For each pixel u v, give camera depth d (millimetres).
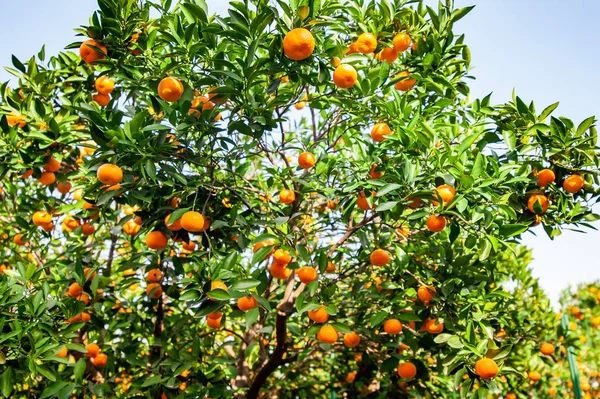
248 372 2621
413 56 2197
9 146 2076
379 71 2059
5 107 2160
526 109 2100
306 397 2891
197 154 2066
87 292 2252
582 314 4797
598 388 4055
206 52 2021
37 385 2346
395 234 2301
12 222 2570
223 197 2150
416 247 2334
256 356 2852
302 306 1975
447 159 1992
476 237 1990
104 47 2006
